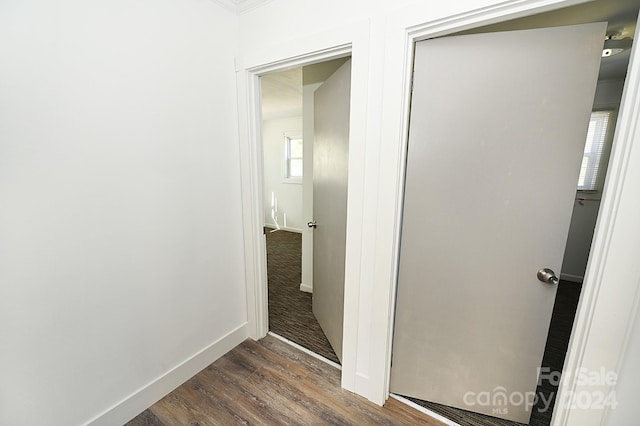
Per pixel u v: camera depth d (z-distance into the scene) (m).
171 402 1.49
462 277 1.30
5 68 0.91
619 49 1.88
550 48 1.03
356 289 1.43
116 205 1.24
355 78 1.25
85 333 1.20
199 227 1.61
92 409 1.25
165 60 1.34
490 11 0.98
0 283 0.97
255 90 1.71
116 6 1.15
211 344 1.77
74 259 1.13
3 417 1.02
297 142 5.46
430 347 1.43
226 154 1.71
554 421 1.11
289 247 4.54
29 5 0.94
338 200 1.64
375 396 1.48
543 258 1.17
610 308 0.92
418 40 1.17
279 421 1.38
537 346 1.25
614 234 0.89
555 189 1.11
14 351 1.02
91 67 1.10
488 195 1.20
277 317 2.35
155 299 1.44
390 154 1.23
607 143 2.70
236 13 1.64
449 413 1.43
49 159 1.03
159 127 1.35
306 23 1.39
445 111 1.20
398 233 1.33
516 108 1.10
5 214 0.95
